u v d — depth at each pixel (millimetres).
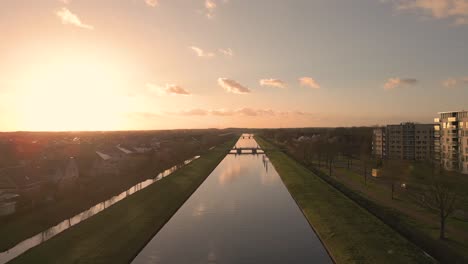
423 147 134125
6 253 42000
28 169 71875
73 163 84625
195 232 53594
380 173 91500
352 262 39812
